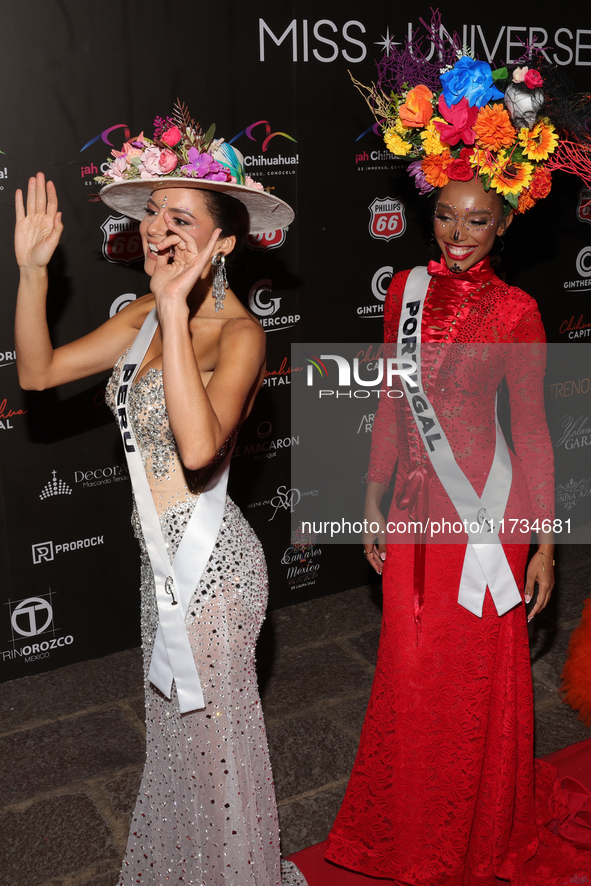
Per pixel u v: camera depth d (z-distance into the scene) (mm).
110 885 2139
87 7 2658
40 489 3016
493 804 2037
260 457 3436
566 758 2602
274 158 3111
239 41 2924
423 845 2061
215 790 1739
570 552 4078
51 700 2992
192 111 2900
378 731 2062
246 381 1606
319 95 3133
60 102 2691
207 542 1684
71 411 2996
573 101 1882
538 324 1914
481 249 1899
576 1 3570
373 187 3342
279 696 2979
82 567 3160
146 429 1655
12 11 2562
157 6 2760
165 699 1763
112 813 2404
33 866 2207
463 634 1964
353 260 3389
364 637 3398
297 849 2266
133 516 1753
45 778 2562
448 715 1990
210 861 1775
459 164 1820
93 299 2910
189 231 1638
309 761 2629
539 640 3328
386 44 3203
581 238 3936
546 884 2072
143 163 1617
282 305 3303
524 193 1899
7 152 2658
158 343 1739
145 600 1794
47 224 1827
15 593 3062
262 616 1773
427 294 1954
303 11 3016
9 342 2834
